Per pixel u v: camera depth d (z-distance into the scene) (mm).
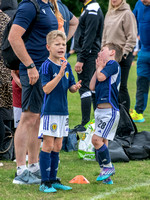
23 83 14008
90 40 23031
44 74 12828
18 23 13484
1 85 15953
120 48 15492
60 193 12594
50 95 12852
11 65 14359
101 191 12766
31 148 14555
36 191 12828
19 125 14234
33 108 13938
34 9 13672
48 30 14109
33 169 14586
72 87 13523
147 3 27125
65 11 16344
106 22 24359
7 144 17641
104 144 13875
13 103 17547
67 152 19562
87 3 23438
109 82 13859
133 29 23703
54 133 12789
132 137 18828
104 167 13820
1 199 11852
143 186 13188
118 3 23812
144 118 29656
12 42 13461
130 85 54750
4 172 15305
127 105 24984
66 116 13188
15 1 18531
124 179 14336
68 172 15414
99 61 14094
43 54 14125
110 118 13734
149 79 28016
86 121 23594
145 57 27672
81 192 12742
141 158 17719
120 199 11625
